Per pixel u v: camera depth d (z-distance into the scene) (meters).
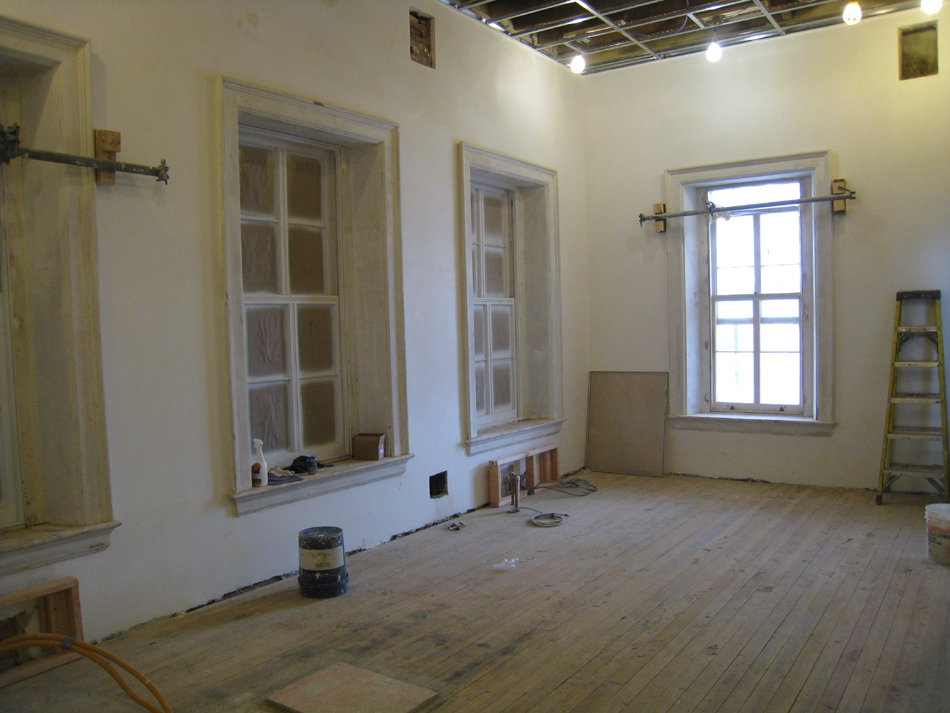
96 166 2.89
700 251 6.11
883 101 5.26
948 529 3.75
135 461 3.12
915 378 5.22
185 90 3.31
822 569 3.73
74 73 2.88
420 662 2.77
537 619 3.17
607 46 5.73
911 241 5.21
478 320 5.50
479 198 5.54
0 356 2.89
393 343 4.36
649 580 3.63
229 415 3.48
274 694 2.51
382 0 4.32
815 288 5.55
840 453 5.51
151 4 3.18
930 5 4.36
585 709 2.42
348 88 4.09
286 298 4.03
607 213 6.33
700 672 2.66
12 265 2.93
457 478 4.94
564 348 6.10
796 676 2.61
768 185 5.83
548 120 5.90
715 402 6.15
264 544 3.65
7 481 2.90
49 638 2.55
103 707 2.50
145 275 3.15
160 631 3.09
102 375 2.97
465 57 5.00
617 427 6.26
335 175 4.36
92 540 2.94
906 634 2.93
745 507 5.02
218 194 3.44
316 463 3.93
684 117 5.98
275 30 3.70
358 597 3.46
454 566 3.89
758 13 5.09
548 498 5.42
